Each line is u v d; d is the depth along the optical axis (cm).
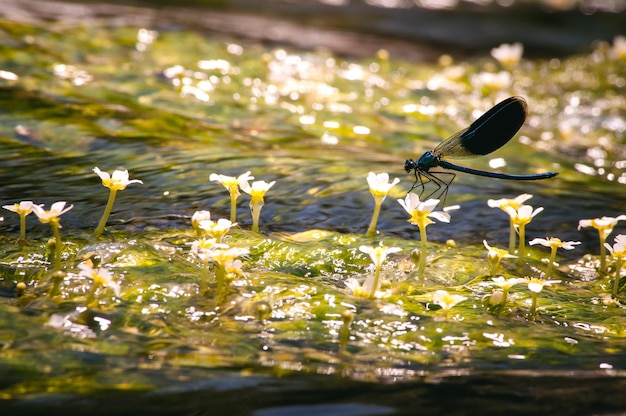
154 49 1842
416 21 3038
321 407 570
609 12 3453
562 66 2408
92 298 684
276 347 648
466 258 870
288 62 1966
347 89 1800
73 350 620
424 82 2017
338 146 1335
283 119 1466
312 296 728
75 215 942
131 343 638
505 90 2055
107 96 1425
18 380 574
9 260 788
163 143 1227
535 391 609
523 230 869
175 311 691
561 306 774
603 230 870
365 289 712
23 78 1449
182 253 820
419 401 585
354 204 1052
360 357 643
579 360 665
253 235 877
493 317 729
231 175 1110
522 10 3425
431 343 675
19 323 653
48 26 1873
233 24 2442
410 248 889
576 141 1702
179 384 584
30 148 1163
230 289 730
